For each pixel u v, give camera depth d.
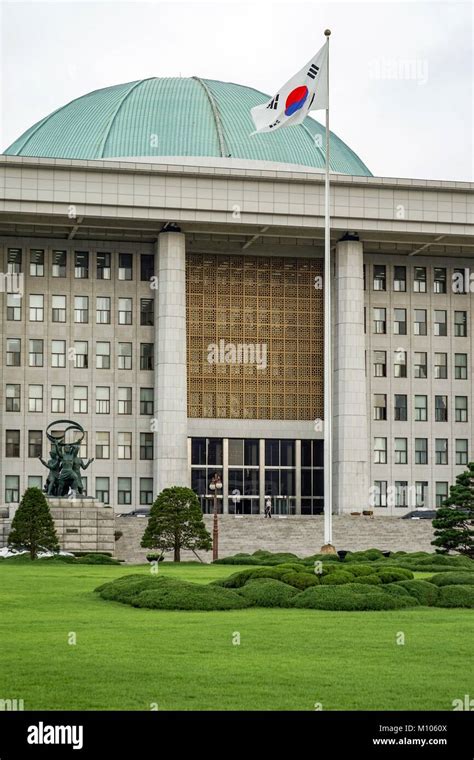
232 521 81.44
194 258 94.00
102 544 73.75
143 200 87.69
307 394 95.44
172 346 90.12
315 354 95.75
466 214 92.19
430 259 98.62
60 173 86.75
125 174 87.50
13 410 91.19
